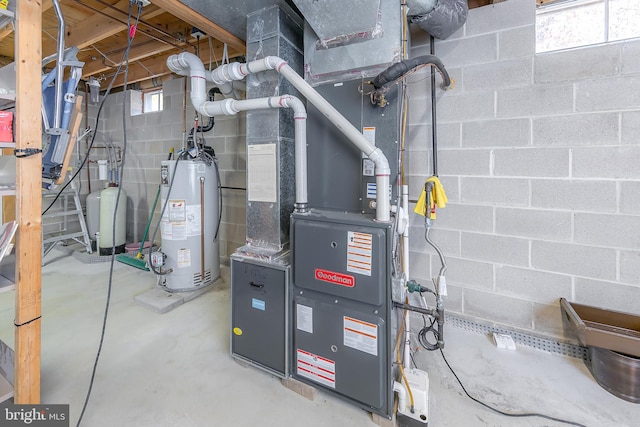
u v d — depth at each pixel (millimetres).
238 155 3328
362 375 1375
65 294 2703
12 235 1214
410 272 2289
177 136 3766
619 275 1720
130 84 4164
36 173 1302
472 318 2127
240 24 1887
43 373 1678
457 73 2039
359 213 1514
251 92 1776
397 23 1456
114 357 1839
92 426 1346
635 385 1457
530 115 1862
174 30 2775
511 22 1876
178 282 2689
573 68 1744
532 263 1926
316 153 1615
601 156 1715
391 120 1451
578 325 1573
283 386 1618
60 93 1441
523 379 1649
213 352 1908
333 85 1571
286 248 1748
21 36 1232
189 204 2695
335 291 1400
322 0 1363
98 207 3975
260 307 1651
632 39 1633
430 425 1356
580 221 1787
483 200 2029
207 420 1394
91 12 2479
